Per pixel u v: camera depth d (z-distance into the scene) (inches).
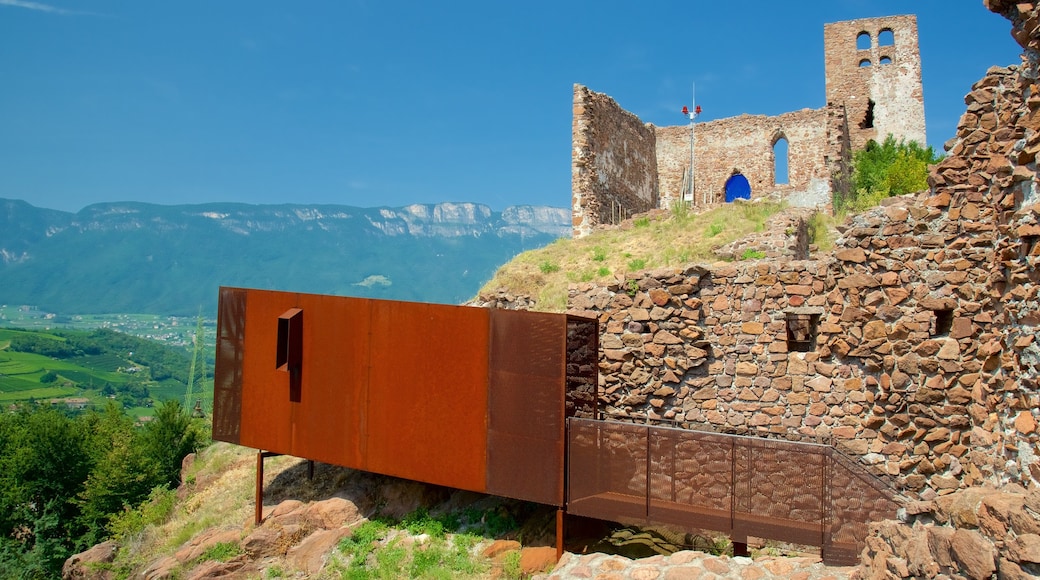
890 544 220.8
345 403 420.5
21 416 1144.8
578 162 1016.9
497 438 367.9
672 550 343.3
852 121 1513.3
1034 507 158.1
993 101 328.2
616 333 424.5
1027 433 227.9
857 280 363.9
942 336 347.3
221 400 476.7
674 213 908.0
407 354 399.5
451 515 405.1
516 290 757.3
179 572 423.5
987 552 166.7
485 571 345.7
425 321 394.3
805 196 1018.7
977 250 334.6
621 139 1173.1
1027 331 229.1
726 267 405.1
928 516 206.8
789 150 1302.9
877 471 352.8
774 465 304.0
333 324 428.8
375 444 407.8
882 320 356.8
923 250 348.8
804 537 290.7
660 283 415.8
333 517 426.0
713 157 1359.5
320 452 428.8
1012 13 239.0
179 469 947.3
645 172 1309.1
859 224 367.2
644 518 324.8
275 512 451.2
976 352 332.5
